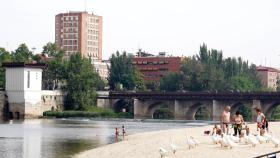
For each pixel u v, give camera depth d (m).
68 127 175.25
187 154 73.25
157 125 190.50
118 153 86.88
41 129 163.75
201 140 88.44
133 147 92.38
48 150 101.56
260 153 69.69
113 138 129.50
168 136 104.12
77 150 101.25
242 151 71.81
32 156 92.00
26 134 142.50
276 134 96.62
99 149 95.56
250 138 76.19
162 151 73.06
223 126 86.44
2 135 138.50
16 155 93.62
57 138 130.38
